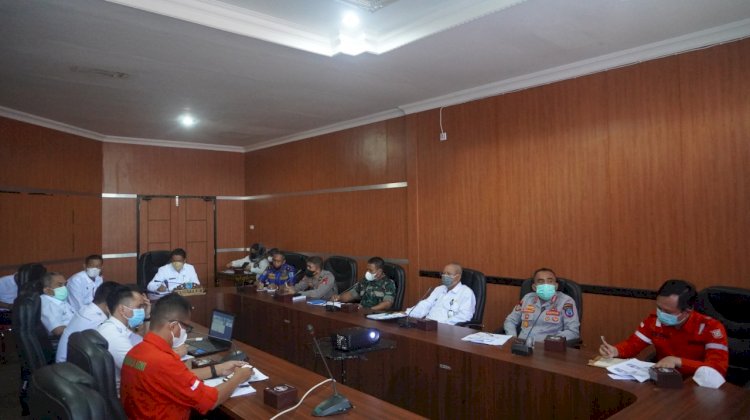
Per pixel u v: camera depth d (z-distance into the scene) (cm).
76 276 484
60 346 262
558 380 212
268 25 317
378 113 561
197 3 287
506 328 318
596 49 353
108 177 709
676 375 194
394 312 361
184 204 780
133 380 182
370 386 294
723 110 317
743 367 229
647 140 352
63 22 290
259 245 758
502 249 442
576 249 391
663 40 335
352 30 337
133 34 311
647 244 353
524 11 283
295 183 713
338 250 634
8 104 495
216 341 283
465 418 246
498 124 444
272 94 468
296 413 178
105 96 468
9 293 475
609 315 373
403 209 544
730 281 315
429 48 344
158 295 460
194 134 698
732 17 297
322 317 345
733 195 313
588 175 384
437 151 498
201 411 182
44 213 574
